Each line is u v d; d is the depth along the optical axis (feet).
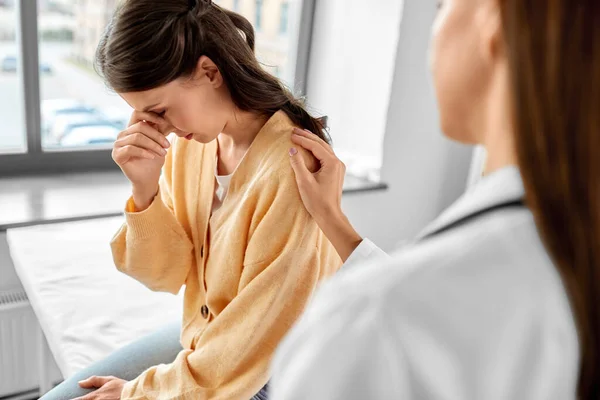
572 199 0.96
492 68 1.11
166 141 2.91
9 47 5.91
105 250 5.06
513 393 0.97
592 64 0.90
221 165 3.09
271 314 2.69
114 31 2.44
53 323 4.00
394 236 8.04
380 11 6.81
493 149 1.14
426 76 7.14
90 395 3.18
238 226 2.80
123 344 3.90
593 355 1.04
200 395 2.83
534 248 1.01
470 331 0.98
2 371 5.31
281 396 1.07
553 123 0.94
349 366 0.99
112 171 6.88
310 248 2.74
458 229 1.09
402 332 0.98
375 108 7.12
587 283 0.99
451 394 0.96
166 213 3.13
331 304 1.07
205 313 3.17
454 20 1.16
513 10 0.96
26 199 5.76
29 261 4.70
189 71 2.56
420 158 7.68
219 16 2.69
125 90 2.51
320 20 7.47
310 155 2.79
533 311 0.99
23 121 6.19
